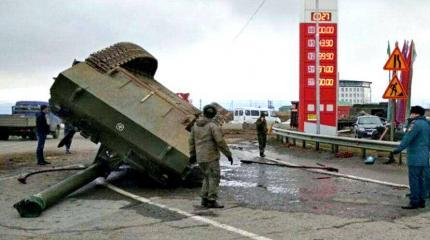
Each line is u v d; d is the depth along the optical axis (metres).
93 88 11.91
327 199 10.57
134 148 11.73
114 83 12.21
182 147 11.57
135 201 10.52
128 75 12.70
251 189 12.02
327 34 27.67
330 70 27.59
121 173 14.95
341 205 9.88
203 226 8.11
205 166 9.75
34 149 24.73
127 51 13.79
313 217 8.73
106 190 12.05
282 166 17.03
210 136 9.72
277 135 29.95
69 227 8.17
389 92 17.30
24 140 34.50
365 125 31.30
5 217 8.98
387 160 18.27
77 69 12.16
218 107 15.94
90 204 10.22
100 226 8.21
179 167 11.51
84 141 32.53
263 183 13.03
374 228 7.89
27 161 18.66
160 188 12.30
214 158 9.70
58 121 35.94
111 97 11.90
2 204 10.24
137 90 12.34
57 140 33.09
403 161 17.97
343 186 12.41
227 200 10.52
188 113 12.84
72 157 20.08
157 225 8.23
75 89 11.86
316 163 17.72
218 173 9.79
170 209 9.59
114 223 8.42
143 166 11.91
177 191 11.86
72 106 11.89
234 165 17.52
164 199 10.75
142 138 11.57
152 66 15.51
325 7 27.64
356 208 9.55
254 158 20.11
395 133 22.75
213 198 9.68
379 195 11.05
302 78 27.66
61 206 10.03
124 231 7.84
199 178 12.52
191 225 8.20
